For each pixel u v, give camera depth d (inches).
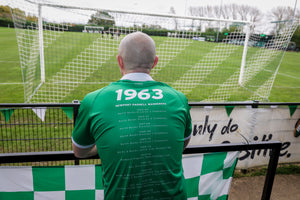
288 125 125.7
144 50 41.9
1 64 426.0
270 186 60.6
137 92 40.4
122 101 38.7
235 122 117.6
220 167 61.9
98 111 37.9
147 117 38.2
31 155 46.9
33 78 266.7
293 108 121.5
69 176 54.4
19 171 52.4
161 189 38.3
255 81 353.1
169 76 390.0
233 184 120.9
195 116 112.2
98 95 39.7
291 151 133.7
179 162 40.8
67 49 490.3
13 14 222.8
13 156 46.1
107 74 368.2
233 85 353.4
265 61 327.9
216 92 315.0
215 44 336.5
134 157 36.7
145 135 37.4
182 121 41.2
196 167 59.8
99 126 37.4
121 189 37.0
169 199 39.0
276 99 314.2
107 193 38.4
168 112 39.8
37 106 85.5
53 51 472.4
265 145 56.0
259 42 322.3
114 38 276.1
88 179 55.2
